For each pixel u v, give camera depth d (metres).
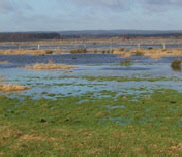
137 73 35.66
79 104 18.81
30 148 10.72
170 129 13.22
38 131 12.85
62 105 18.66
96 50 83.25
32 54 73.69
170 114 15.98
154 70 38.81
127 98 20.53
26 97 21.39
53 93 22.86
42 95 22.23
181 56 62.12
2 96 21.34
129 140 11.54
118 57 61.78
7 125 13.88
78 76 33.34
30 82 29.02
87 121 14.75
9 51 77.00
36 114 16.38
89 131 12.84
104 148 10.66
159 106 17.88
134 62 51.09
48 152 10.33
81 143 11.20
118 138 11.79
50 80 30.33
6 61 53.97
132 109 17.28
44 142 11.35
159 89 24.08
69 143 11.22
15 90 24.52
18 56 67.88
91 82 28.62
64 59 58.94
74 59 58.66
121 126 13.79
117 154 10.11
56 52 76.44
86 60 56.22
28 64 49.62
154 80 29.48
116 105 18.45
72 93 22.86
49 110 17.23
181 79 29.95
